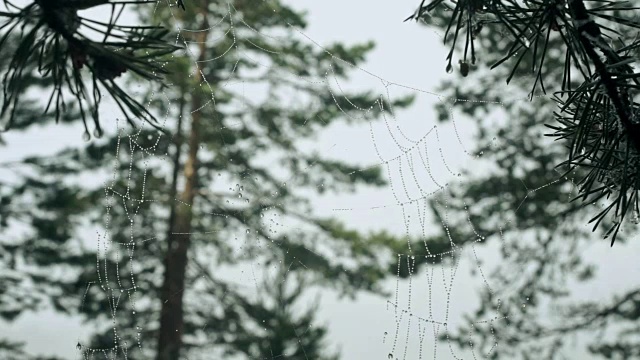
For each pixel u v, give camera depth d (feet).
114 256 50.88
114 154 50.01
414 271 42.98
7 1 7.34
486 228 42.93
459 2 7.61
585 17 7.27
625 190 7.24
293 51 54.80
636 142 7.22
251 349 39.40
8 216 53.21
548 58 39.75
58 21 7.46
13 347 49.42
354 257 56.75
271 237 51.37
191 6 45.62
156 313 47.52
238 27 52.19
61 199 50.98
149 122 7.95
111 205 50.70
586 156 7.57
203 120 49.37
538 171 42.01
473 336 42.37
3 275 52.47
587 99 7.58
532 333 42.42
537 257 41.91
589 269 41.01
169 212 50.42
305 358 36.73
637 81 7.07
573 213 40.19
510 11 7.46
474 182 43.19
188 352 45.55
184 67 41.27
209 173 52.03
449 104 44.14
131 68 7.86
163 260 47.98
